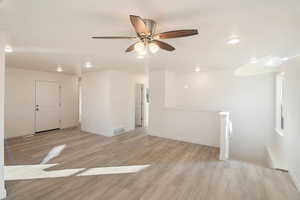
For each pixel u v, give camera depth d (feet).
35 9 5.00
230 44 8.20
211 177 8.39
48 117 18.92
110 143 14.34
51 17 5.54
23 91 16.63
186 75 17.95
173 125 15.80
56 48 9.12
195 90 17.47
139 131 19.22
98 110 17.79
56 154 11.53
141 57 11.21
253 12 5.11
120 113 18.16
